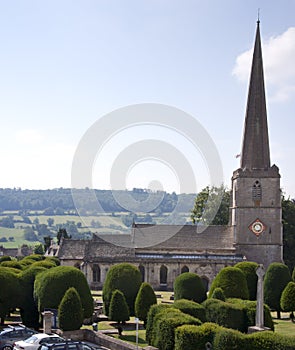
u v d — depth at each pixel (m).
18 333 40.62
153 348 36.44
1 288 51.94
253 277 65.25
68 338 44.06
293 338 31.77
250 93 96.06
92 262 89.12
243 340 32.56
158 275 89.88
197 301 60.69
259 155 94.50
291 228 106.00
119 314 48.88
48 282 49.22
